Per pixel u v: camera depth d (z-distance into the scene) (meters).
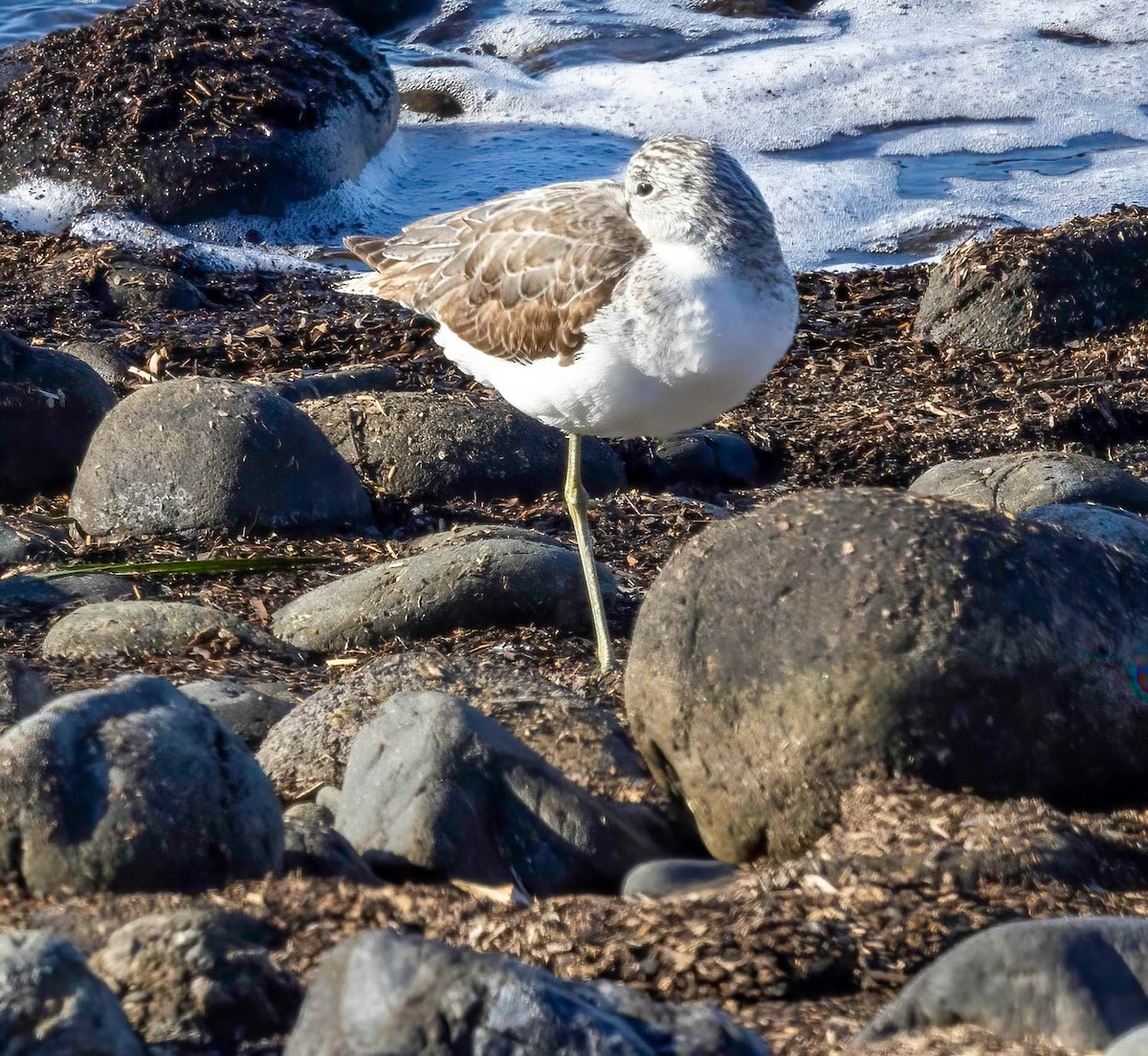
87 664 10.64
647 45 31.23
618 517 13.82
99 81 25.22
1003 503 13.03
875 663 7.36
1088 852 6.95
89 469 13.43
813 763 7.43
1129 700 7.54
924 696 7.33
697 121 27.70
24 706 9.16
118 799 6.77
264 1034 5.60
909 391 17.23
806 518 7.82
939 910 6.54
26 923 6.38
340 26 26.78
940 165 25.53
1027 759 7.44
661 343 10.16
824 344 18.81
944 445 15.76
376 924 6.61
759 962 6.29
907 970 6.31
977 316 18.66
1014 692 7.38
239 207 24.31
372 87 26.42
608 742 8.80
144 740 6.94
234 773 7.05
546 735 8.84
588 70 30.05
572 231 10.71
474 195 25.69
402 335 18.70
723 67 29.80
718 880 7.36
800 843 7.55
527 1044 4.88
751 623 7.65
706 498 14.93
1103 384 17.11
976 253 19.00
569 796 7.70
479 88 29.30
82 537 13.24
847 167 25.42
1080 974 5.60
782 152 26.33
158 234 23.52
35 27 30.64
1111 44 30.50
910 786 7.31
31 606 11.77
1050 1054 5.39
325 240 24.38
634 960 6.38
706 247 9.99
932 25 31.83
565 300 10.55
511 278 11.03
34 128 24.92
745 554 7.80
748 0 32.78
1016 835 6.91
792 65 29.55
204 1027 5.56
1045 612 7.46
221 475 13.04
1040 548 7.64
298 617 11.55
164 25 26.16
